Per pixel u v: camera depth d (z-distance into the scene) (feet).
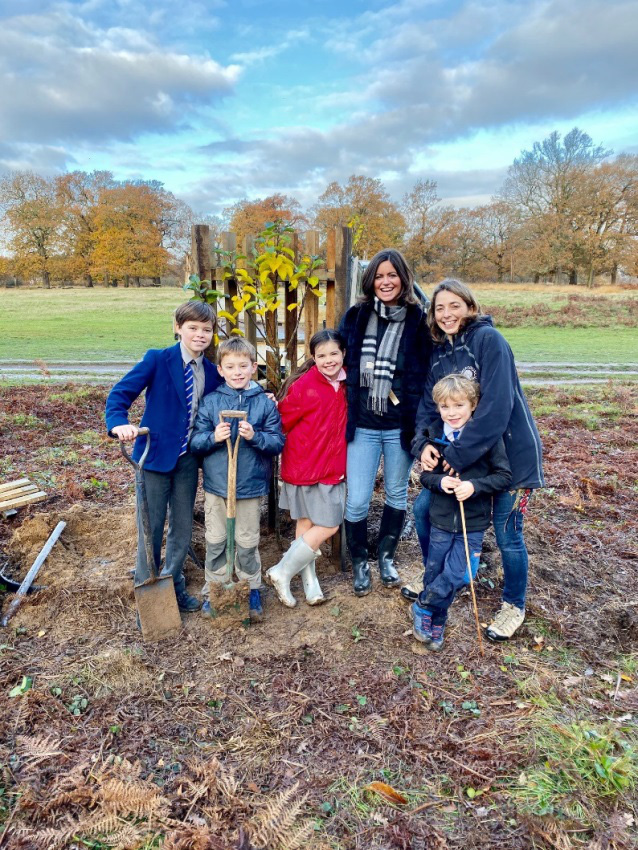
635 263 127.03
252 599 10.44
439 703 8.34
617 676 9.05
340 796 6.84
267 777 7.11
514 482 9.11
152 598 9.56
